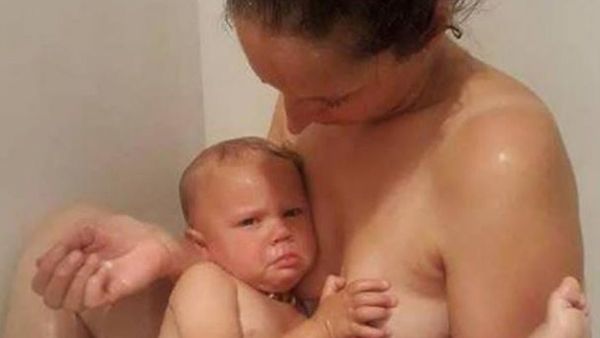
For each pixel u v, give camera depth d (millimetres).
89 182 1025
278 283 854
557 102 941
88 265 861
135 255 886
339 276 807
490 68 754
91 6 1006
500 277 675
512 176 672
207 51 1153
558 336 647
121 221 918
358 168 783
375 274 747
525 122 692
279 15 621
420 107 744
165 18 1101
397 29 631
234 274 875
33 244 950
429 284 734
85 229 890
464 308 693
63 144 993
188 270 868
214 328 814
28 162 961
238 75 1134
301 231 852
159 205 1117
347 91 666
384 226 749
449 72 746
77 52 996
